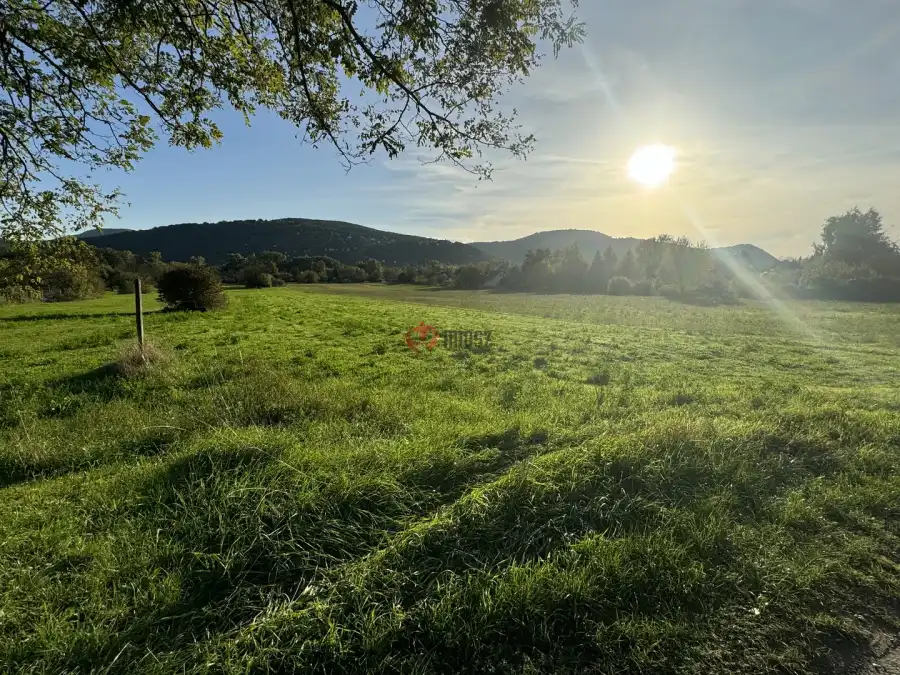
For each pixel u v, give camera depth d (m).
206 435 5.26
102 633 2.29
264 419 6.05
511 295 58.06
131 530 3.14
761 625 2.38
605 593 2.55
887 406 7.30
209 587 2.71
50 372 9.41
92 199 6.48
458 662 2.16
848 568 2.82
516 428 5.42
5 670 2.10
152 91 5.34
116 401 7.24
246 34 4.96
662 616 2.42
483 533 3.10
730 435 4.82
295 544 2.96
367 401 6.68
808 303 41.88
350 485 3.54
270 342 14.51
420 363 11.24
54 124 5.50
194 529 3.10
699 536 3.04
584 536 3.07
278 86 5.48
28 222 6.06
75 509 3.48
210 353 12.05
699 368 11.84
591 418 6.18
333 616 2.37
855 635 2.33
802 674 2.10
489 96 4.99
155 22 4.41
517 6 4.32
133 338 14.57
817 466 4.35
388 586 2.60
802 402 7.38
